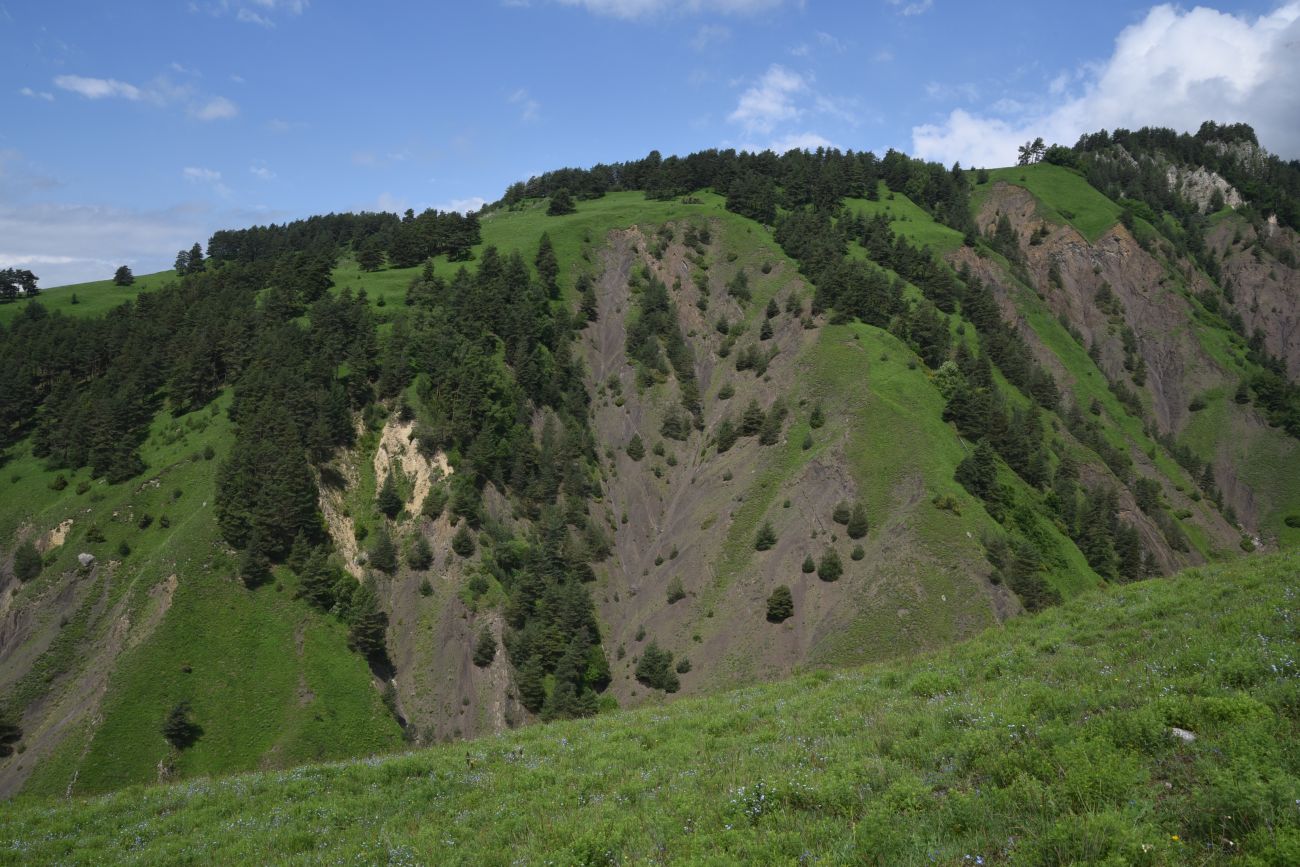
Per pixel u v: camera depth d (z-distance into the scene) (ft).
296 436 313.73
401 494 333.62
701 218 583.17
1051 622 84.53
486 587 297.12
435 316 405.39
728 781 49.90
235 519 285.84
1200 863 29.37
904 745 48.16
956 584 251.60
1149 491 409.08
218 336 382.42
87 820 68.54
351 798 64.03
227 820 63.52
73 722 233.14
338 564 298.56
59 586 280.72
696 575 310.45
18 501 323.98
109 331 429.38
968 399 351.67
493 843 47.88
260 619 271.08
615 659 294.46
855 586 263.70
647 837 42.68
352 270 539.29
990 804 37.04
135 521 299.79
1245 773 33.12
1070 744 40.14
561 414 399.65
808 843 37.58
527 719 266.36
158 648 251.60
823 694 75.15
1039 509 312.91
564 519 340.39
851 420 335.67
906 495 294.05
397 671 279.28
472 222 575.38
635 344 458.09
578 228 561.02
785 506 314.55
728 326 470.39
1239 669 46.98
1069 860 30.66
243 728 243.60
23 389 373.81
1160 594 81.92
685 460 393.70
